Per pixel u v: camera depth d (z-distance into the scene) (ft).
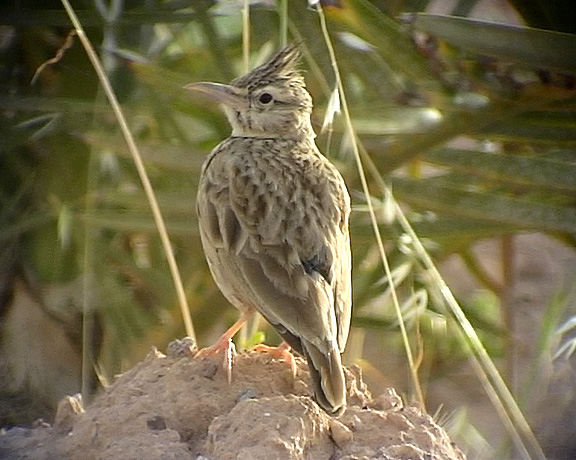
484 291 51.96
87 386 39.88
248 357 27.25
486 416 47.98
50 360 42.57
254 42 40.78
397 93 37.22
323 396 24.94
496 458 39.52
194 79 39.81
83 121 41.06
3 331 42.91
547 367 42.04
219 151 31.07
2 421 41.32
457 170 37.68
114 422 25.77
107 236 42.98
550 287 53.93
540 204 36.86
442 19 34.60
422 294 36.01
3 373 42.42
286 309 27.04
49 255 42.14
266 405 25.05
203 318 40.22
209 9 41.24
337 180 29.94
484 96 37.37
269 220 28.55
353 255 39.47
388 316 39.91
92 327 41.78
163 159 38.88
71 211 40.68
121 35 42.80
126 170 42.42
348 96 38.91
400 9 38.75
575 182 36.68
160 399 26.13
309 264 28.02
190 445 25.58
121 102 41.83
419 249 33.86
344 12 35.17
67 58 42.80
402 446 24.97
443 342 43.16
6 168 42.52
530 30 34.50
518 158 36.96
